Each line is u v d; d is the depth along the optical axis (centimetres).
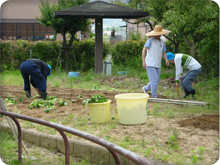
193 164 328
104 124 501
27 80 750
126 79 1047
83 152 398
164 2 1011
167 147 381
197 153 360
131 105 485
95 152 386
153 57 707
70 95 799
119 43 1526
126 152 201
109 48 1582
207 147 379
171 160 341
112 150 214
